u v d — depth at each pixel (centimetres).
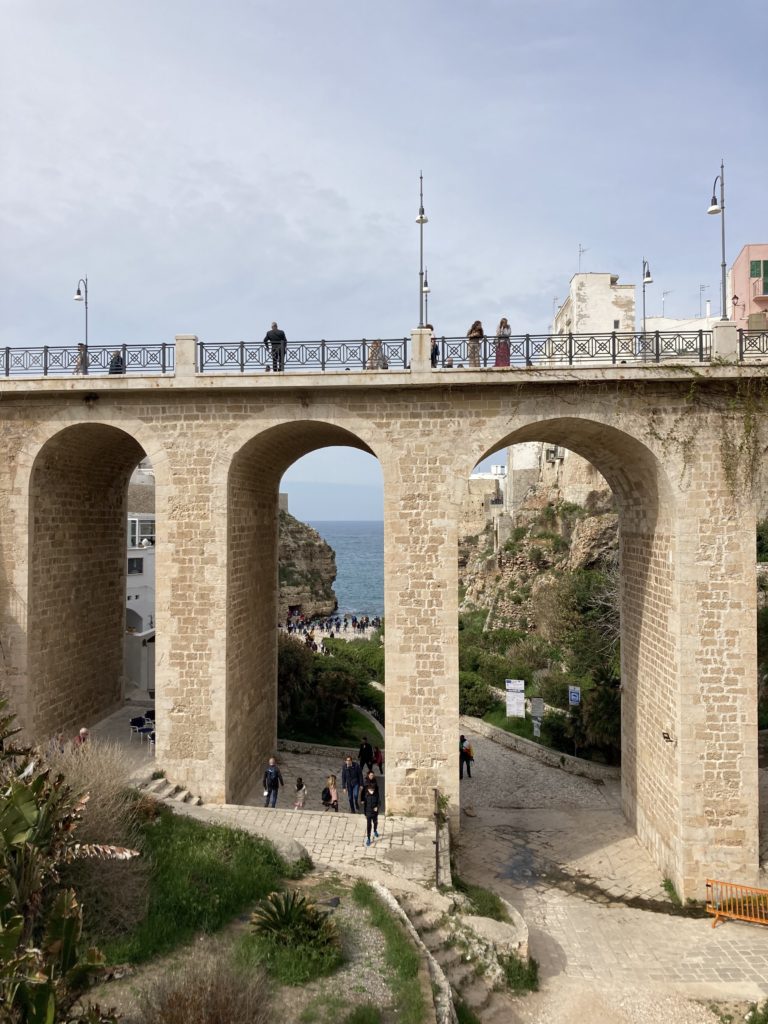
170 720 1623
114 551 2216
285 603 6412
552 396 1547
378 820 1546
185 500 1631
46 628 1767
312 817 1558
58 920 700
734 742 1470
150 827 1203
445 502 1570
